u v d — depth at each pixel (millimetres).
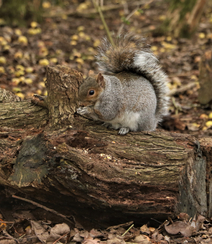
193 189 6793
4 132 7227
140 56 7988
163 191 6031
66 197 6391
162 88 8539
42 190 6383
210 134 10352
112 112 7348
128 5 27531
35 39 18609
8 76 13477
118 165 6320
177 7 21422
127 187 6062
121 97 7430
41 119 7637
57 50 17672
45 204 6773
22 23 20344
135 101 7539
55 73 7605
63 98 7547
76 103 7598
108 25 23125
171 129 10961
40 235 6125
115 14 25562
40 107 7852
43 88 12812
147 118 7707
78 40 19547
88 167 6117
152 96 7824
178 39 20922
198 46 19750
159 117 8773
